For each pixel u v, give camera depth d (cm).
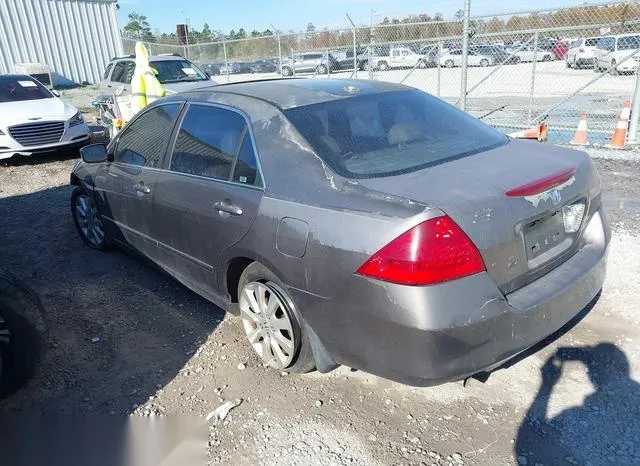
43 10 2344
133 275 476
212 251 335
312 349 284
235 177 318
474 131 340
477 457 250
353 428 273
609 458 245
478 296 233
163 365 339
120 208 448
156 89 887
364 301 242
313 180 276
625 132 842
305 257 264
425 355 230
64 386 322
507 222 244
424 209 230
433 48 1480
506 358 248
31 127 980
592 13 1294
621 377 297
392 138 307
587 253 296
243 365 331
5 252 552
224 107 347
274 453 260
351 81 380
